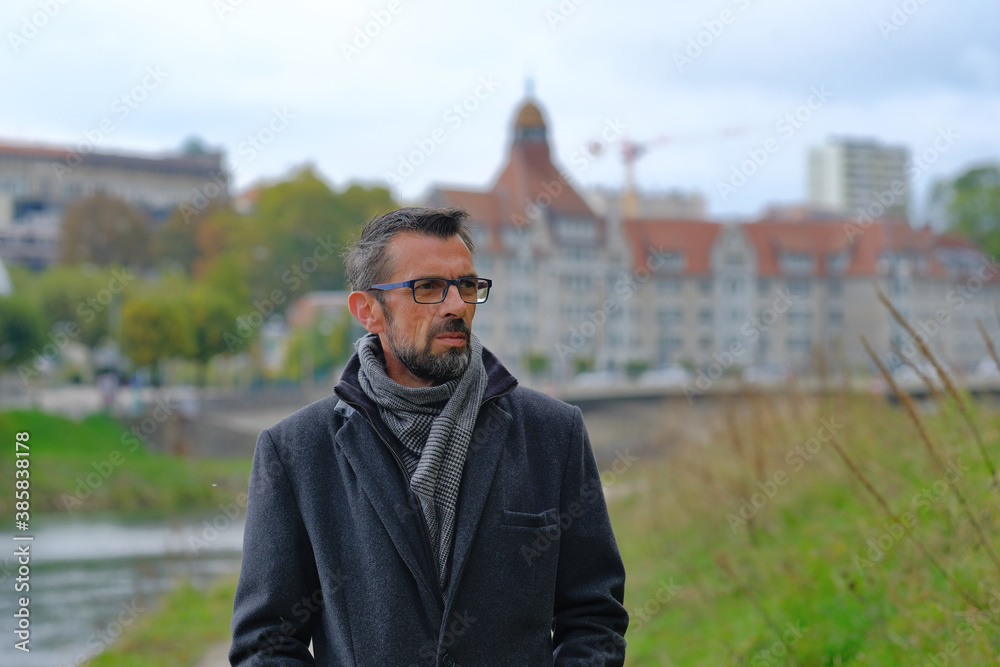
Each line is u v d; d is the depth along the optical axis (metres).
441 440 2.26
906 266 72.88
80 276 53.41
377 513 2.25
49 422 36.50
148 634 10.80
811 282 76.31
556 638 2.43
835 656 5.00
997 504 5.02
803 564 6.50
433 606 2.22
